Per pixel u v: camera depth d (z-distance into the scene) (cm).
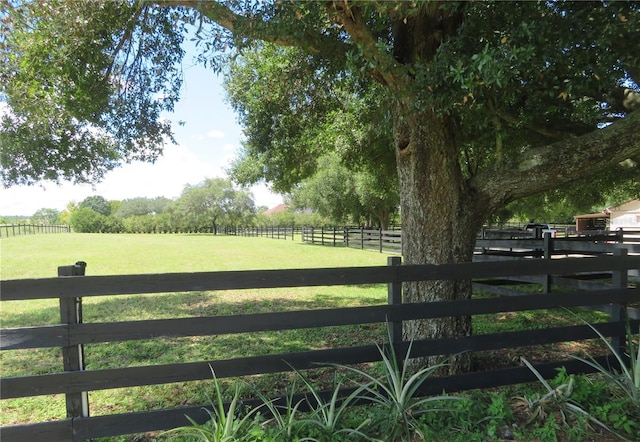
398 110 382
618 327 373
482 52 272
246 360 290
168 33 493
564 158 353
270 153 956
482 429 280
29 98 512
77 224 6050
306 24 350
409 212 403
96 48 482
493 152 749
